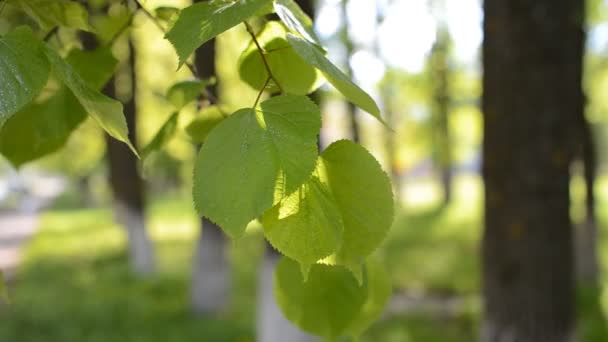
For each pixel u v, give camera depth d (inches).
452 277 448.5
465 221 751.7
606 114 585.6
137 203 482.6
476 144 979.3
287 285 45.8
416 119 925.8
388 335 312.8
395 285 433.4
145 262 483.5
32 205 1508.4
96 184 1413.6
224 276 374.0
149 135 468.8
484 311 191.3
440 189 1106.7
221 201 27.7
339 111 651.5
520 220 176.1
